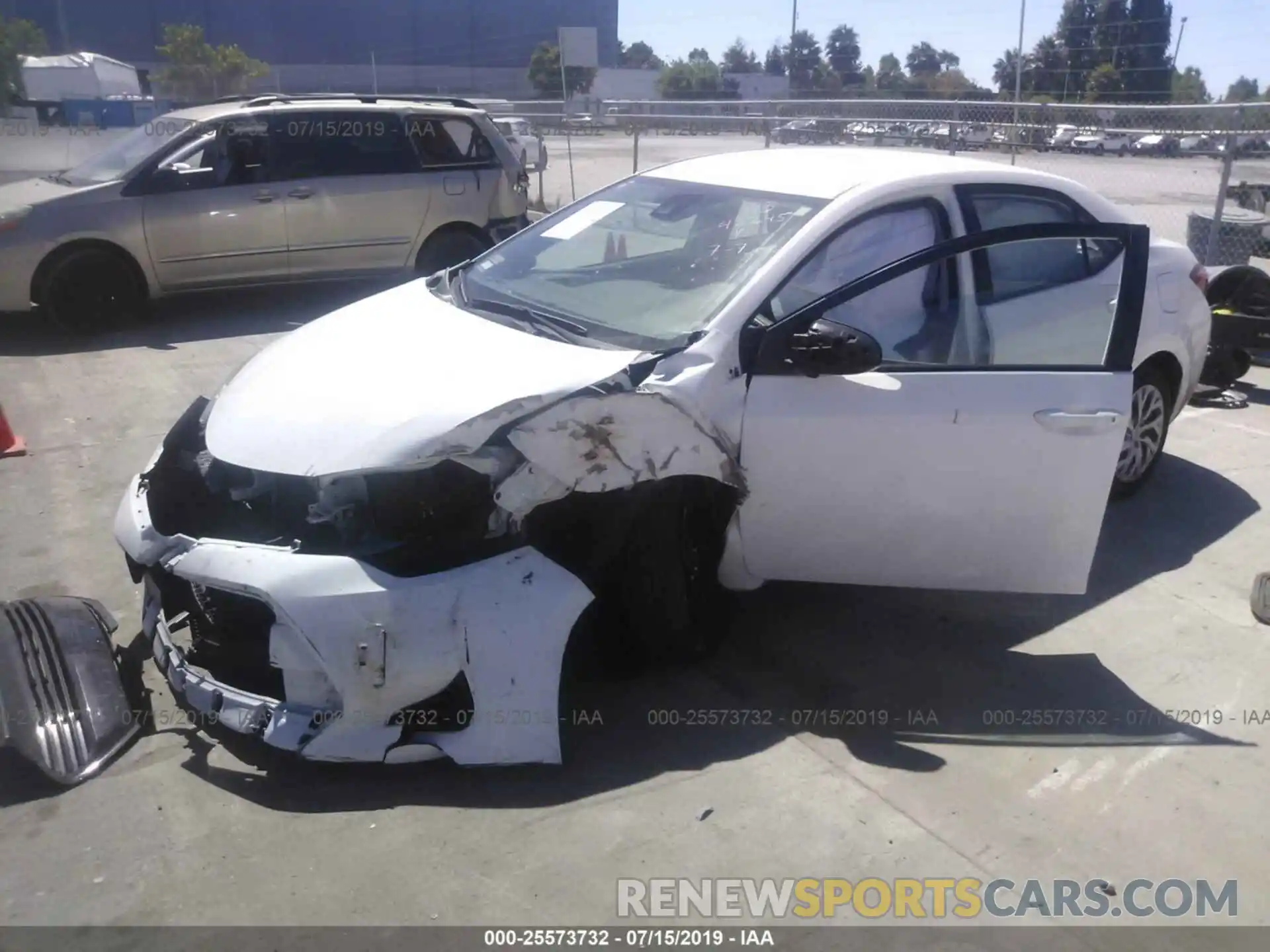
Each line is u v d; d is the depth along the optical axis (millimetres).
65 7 53125
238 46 58125
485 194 10211
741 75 60562
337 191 9523
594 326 3938
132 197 8781
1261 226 10297
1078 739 3727
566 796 3363
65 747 3453
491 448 3311
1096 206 4727
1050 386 3871
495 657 3262
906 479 3828
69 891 2947
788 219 4078
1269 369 8422
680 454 3555
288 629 3209
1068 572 4047
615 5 70625
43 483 5738
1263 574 4840
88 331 8883
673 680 4012
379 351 3818
